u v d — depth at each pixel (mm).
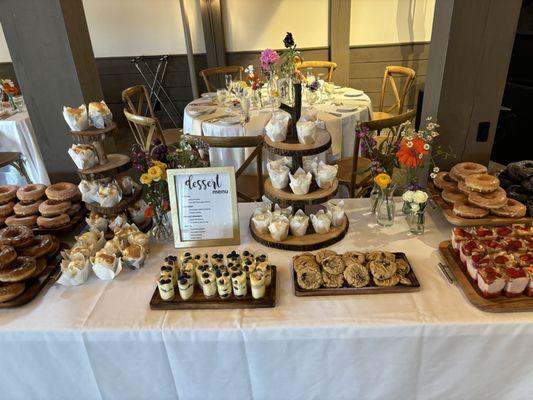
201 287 1174
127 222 1438
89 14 4719
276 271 1244
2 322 1096
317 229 1367
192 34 4754
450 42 1474
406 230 1430
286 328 1039
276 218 1382
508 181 1522
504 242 1191
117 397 1183
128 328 1062
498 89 1555
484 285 1066
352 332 1035
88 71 1961
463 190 1436
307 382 1132
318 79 3291
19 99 3533
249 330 1044
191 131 2850
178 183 1313
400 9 4426
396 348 1059
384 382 1120
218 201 1334
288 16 4570
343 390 1143
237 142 2066
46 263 1310
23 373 1150
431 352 1063
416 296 1122
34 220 1511
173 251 1377
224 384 1145
